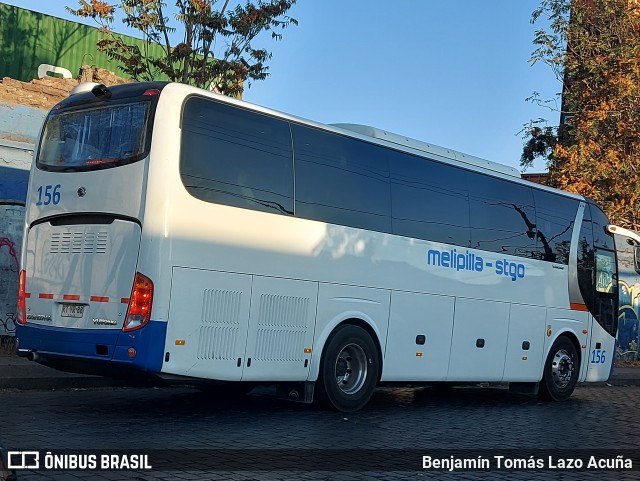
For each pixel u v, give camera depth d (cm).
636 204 2211
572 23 2389
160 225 849
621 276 2286
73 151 943
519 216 1365
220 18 1870
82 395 1119
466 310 1242
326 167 1041
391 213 1127
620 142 2253
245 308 927
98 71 1750
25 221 980
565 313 1452
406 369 1143
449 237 1220
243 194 933
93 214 901
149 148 866
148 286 843
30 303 950
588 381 1506
